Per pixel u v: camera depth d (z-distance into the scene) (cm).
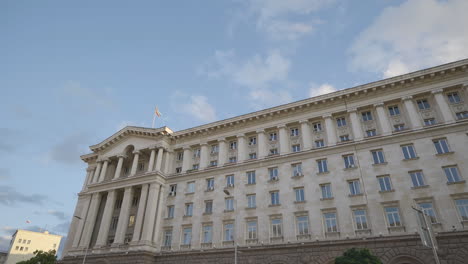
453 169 3562
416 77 4156
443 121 3847
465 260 3042
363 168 4019
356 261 2928
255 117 5134
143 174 5459
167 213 5166
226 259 4194
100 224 5662
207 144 5528
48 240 13100
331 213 3931
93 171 6600
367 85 4425
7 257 11744
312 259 3688
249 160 4869
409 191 3628
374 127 4309
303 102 4797
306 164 4419
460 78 3975
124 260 4678
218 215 4641
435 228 3334
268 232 4144
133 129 6081
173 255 4591
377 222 3616
